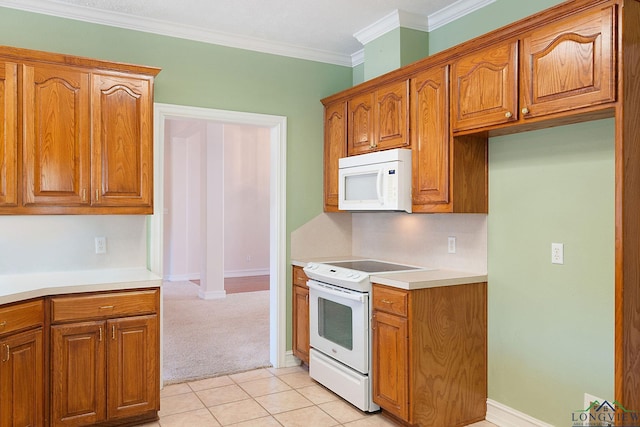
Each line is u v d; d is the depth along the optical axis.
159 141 3.45
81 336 2.68
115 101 2.98
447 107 2.84
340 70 4.25
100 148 2.94
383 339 2.96
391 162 3.13
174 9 3.25
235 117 3.74
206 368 3.92
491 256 2.96
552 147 2.58
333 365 3.38
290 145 3.99
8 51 2.67
